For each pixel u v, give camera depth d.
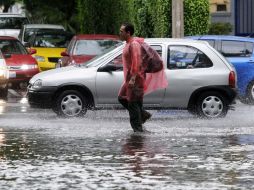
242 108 27.28
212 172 14.61
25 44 37.34
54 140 18.84
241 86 28.06
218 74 23.38
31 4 51.91
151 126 21.55
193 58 23.44
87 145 18.02
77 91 23.41
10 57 34.09
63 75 23.41
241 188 13.16
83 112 23.45
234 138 19.16
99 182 13.70
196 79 23.27
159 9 35.19
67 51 31.39
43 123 22.39
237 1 41.72
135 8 39.28
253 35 39.03
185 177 14.12
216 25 41.00
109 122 22.50
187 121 22.83
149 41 23.44
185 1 34.84
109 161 15.84
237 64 28.03
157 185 13.41
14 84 33.72
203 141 18.64
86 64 23.95
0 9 65.06
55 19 50.91
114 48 23.81
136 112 19.95
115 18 41.88
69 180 13.91
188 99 23.31
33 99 23.53
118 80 23.25
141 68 19.70
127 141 18.62
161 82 20.20
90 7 42.03
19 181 13.85
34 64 34.12
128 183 13.60
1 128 21.31
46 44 38.31
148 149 17.38
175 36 31.50
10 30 47.41
